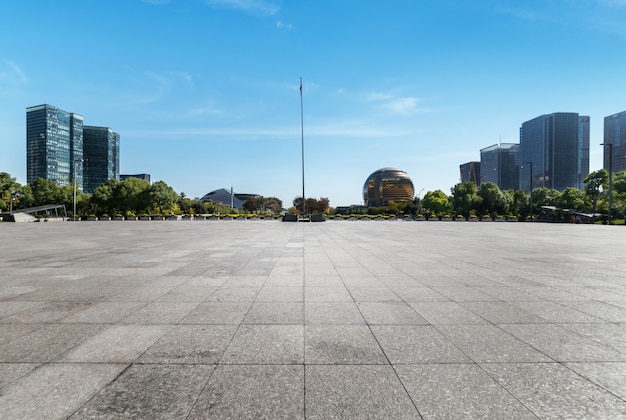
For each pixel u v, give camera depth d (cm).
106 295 634
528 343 405
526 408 272
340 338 420
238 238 1991
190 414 263
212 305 566
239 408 271
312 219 5094
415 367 343
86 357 365
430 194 9462
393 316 507
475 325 468
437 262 1043
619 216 6119
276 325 467
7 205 7356
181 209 10050
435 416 261
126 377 321
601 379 319
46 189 8294
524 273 859
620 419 257
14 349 386
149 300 598
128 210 7706
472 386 306
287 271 884
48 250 1377
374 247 1480
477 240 1867
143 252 1301
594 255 1215
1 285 722
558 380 317
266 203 12569
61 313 523
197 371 333
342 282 747
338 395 290
